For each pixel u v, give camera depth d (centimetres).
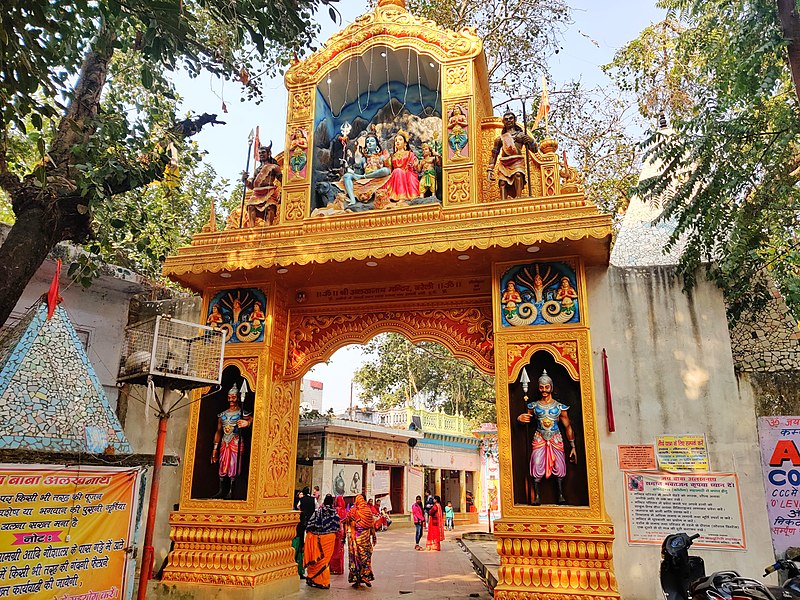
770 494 660
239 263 790
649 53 1294
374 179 881
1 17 441
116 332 943
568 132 1410
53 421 479
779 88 969
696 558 492
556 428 697
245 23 608
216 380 660
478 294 816
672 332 736
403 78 958
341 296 870
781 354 713
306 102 915
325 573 870
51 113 523
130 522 509
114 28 676
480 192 837
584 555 641
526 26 1334
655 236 888
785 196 711
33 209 675
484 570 943
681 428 701
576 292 729
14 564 421
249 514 750
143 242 846
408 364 2666
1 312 625
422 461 2494
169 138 759
